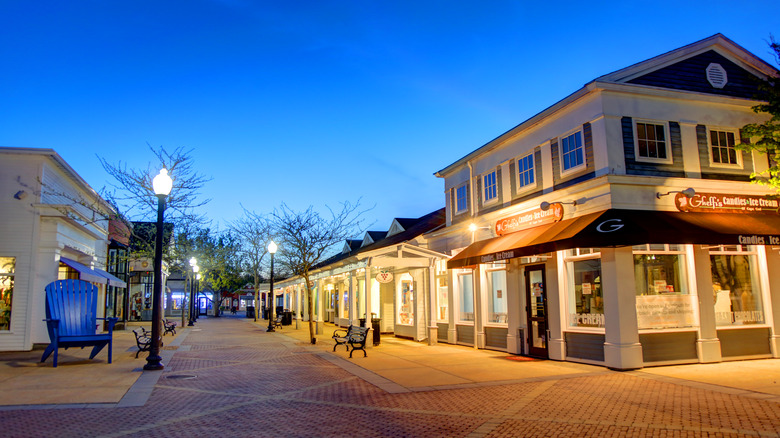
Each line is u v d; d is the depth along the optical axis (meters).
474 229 17.28
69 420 7.36
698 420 7.11
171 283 52.16
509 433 6.69
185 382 10.68
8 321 16.53
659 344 11.90
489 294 16.84
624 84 12.31
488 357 14.53
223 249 41.28
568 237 11.43
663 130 12.74
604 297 11.91
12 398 8.80
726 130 13.41
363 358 14.69
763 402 8.09
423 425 7.18
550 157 14.05
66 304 13.59
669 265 12.43
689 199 12.21
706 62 13.55
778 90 12.38
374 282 25.86
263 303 50.91
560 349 13.29
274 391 9.76
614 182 11.76
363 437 6.63
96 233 21.92
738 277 13.16
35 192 17.06
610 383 10.04
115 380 10.66
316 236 27.31
